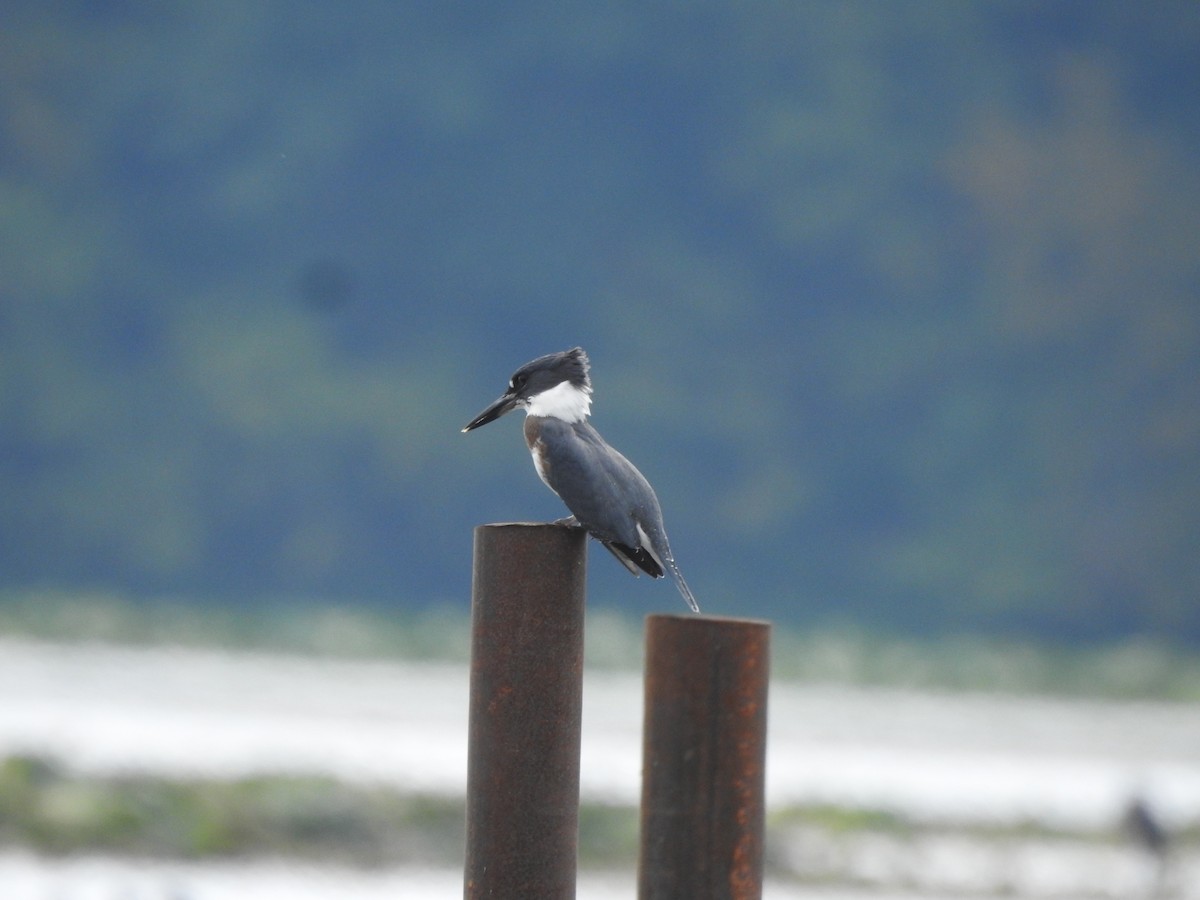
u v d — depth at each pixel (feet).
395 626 119.75
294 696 73.72
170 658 90.33
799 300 221.87
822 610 196.34
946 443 210.59
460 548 193.88
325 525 194.70
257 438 198.70
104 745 52.16
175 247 219.41
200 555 191.93
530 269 221.66
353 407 200.34
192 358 206.18
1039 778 61.41
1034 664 121.49
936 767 63.10
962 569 200.85
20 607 115.55
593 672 98.27
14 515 192.54
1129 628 201.16
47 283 210.18
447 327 217.36
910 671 112.37
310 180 224.74
